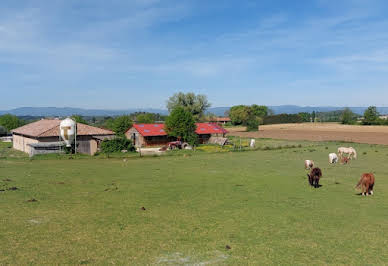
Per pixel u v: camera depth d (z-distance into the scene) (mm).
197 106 111938
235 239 12891
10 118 108438
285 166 35344
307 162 33062
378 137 86188
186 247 12023
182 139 66312
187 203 18531
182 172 30938
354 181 26188
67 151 51375
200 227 14289
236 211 16906
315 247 12164
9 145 77188
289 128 141625
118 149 52531
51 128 55406
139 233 13469
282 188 23078
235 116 178000
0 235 13148
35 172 30969
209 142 71875
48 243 12328
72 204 18156
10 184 24125
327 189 22859
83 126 58656
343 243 12594
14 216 15734
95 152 53094
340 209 17453
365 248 12125
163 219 15430
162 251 11648
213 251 11680
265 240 12820
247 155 47125
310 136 93875
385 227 14508
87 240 12664
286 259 11078
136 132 70125
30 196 20109
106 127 86250
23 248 11836
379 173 30422
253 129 126188
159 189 22562
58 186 23578
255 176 28453
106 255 11258
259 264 10672
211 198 19828
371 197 20391
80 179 26828
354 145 63906
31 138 56531
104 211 16750
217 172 30938
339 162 38625
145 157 45625
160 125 74375
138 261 10797
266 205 18203
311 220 15461
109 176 28469
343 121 163250
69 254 11320
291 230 14016
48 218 15477
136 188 22922
